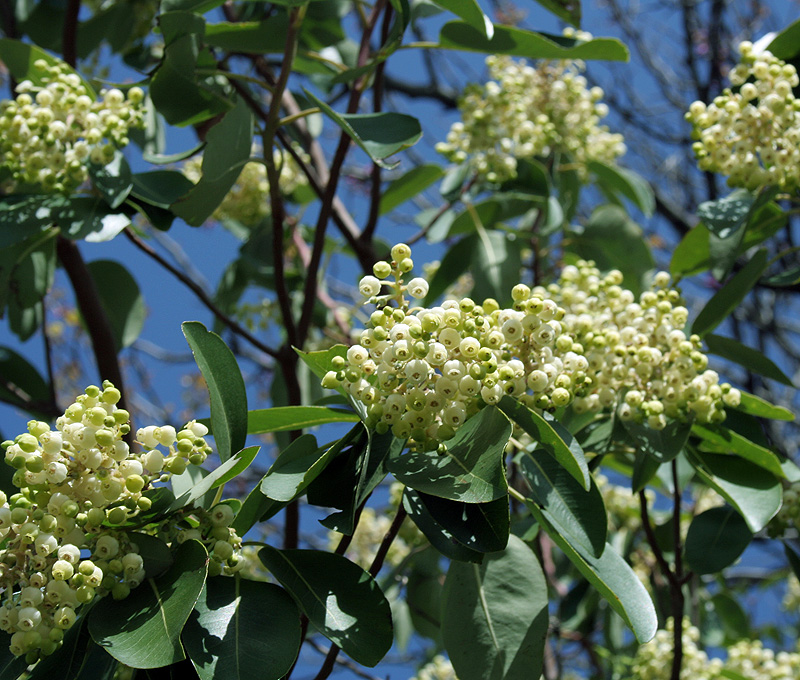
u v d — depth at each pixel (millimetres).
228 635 636
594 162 1291
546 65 1210
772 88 833
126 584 633
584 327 769
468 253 1150
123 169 882
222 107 889
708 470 790
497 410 653
